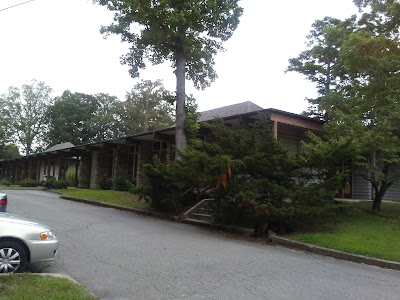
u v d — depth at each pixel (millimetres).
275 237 10625
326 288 6133
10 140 70250
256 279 6391
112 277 6016
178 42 17578
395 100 12766
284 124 17453
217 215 12430
